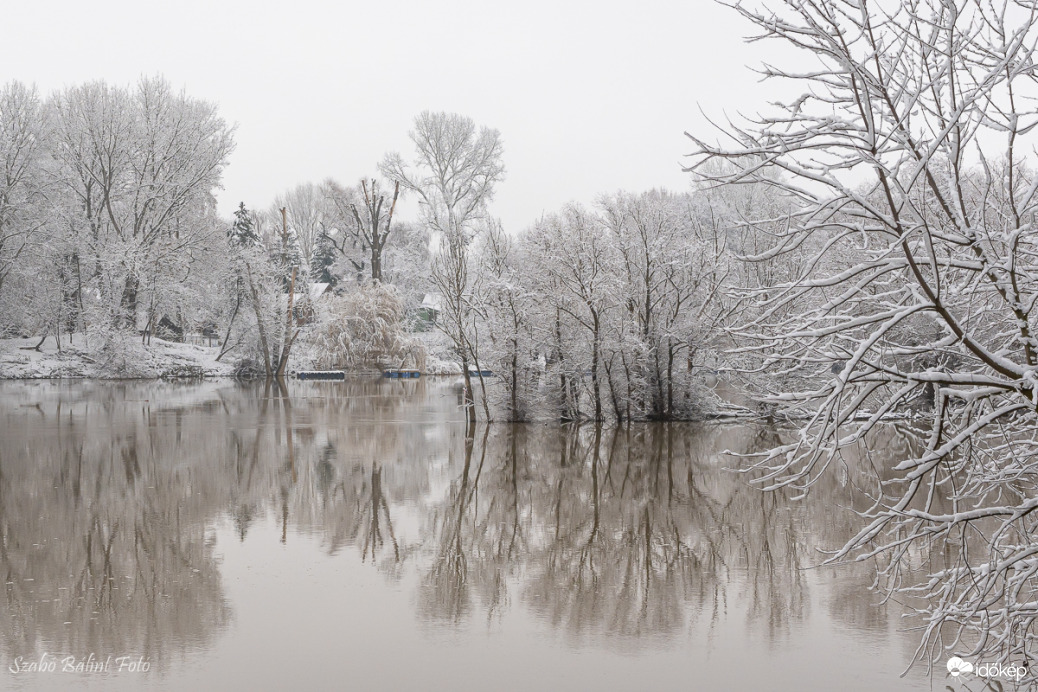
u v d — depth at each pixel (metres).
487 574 12.91
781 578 12.68
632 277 32.78
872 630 10.47
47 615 10.89
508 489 19.48
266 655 9.60
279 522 16.11
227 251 66.06
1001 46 5.04
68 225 57.09
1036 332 5.52
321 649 9.80
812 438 5.79
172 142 59.28
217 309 66.06
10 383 52.44
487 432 29.66
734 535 15.29
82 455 23.53
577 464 22.88
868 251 5.53
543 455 24.44
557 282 32.66
